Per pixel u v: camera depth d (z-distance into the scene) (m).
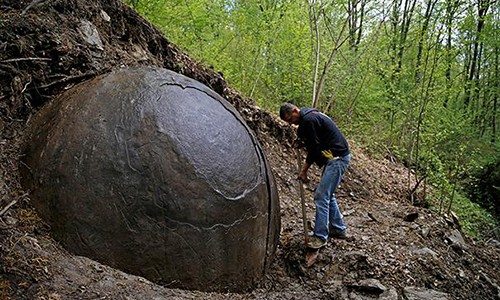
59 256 2.85
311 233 4.82
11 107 3.71
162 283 3.00
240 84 8.45
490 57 13.92
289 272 4.19
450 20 7.60
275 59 9.38
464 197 9.09
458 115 9.87
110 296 2.68
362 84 9.96
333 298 3.89
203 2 7.80
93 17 5.07
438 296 4.16
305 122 4.38
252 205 3.36
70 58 4.32
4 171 3.25
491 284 4.81
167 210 2.99
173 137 3.13
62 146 3.13
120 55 5.07
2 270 2.54
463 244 5.60
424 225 5.62
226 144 3.34
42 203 3.06
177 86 3.46
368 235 5.04
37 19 4.30
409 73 9.91
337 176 4.40
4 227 2.83
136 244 2.94
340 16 9.26
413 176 8.73
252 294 3.46
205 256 3.11
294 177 6.43
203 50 8.03
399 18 11.71
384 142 10.05
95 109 3.24
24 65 3.93
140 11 7.00
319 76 9.27
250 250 3.39
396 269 4.40
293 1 9.28
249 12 9.44
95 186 2.97
